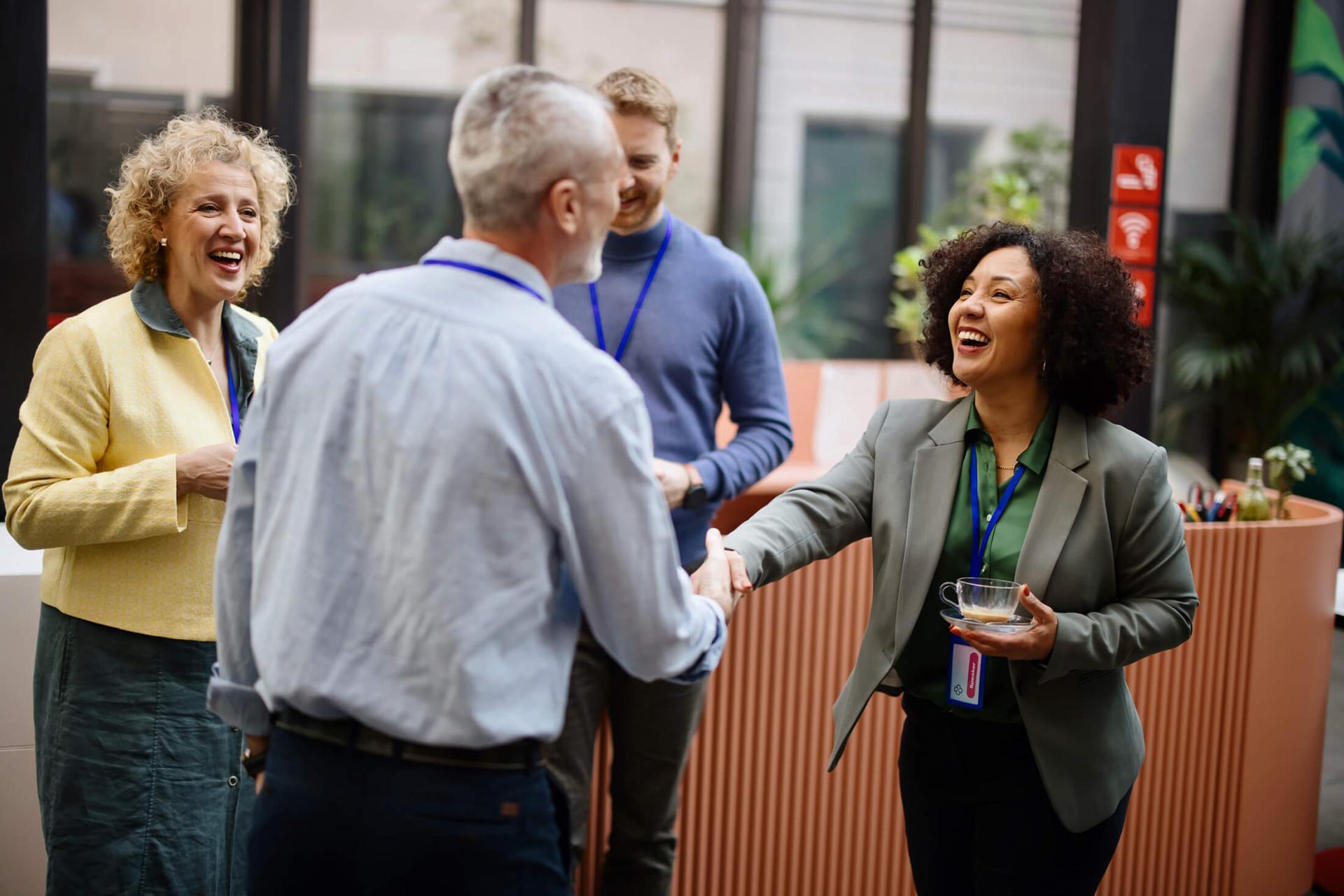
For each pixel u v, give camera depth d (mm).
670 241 2232
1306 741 2932
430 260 1319
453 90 6848
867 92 7559
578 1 7070
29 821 2477
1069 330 1662
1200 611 2744
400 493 1227
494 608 1229
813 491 1856
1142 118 4980
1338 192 6684
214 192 1920
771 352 2324
